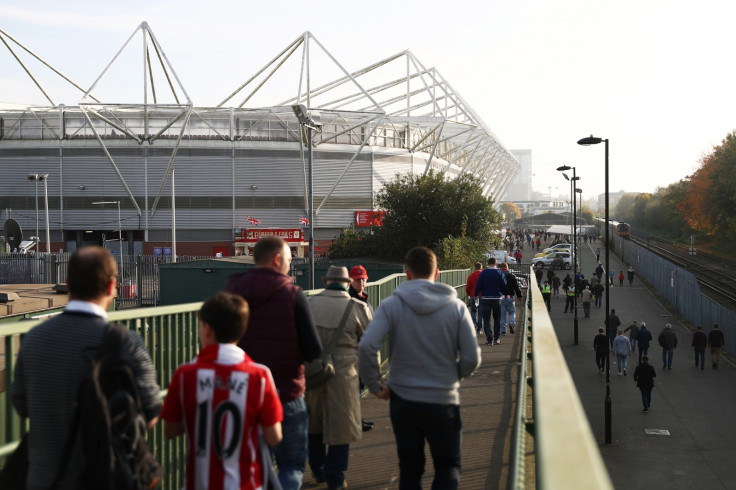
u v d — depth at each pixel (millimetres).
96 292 2674
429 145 78500
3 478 2623
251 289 3926
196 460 2871
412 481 3990
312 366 4578
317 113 72500
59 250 70188
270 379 2967
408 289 3947
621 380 26641
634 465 17422
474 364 3889
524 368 5391
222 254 70438
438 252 37281
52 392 2549
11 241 46562
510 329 15531
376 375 3932
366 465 5543
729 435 19609
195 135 70688
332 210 73062
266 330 3896
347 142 74750
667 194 127625
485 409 7602
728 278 56875
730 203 78750
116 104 65000
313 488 5059
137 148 69188
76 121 70875
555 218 192375
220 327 2934
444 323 3863
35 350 2582
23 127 71000
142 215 69750
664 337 28484
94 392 2422
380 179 75500
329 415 4840
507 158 114312
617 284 61719
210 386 2873
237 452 2850
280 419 2984
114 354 2551
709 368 28594
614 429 20547
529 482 3973
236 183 70500
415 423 3893
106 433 2404
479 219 43688
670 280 48281
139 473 2500
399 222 44375
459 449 3988
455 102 86625
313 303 5020
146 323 4207
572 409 1579
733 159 76500
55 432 2555
